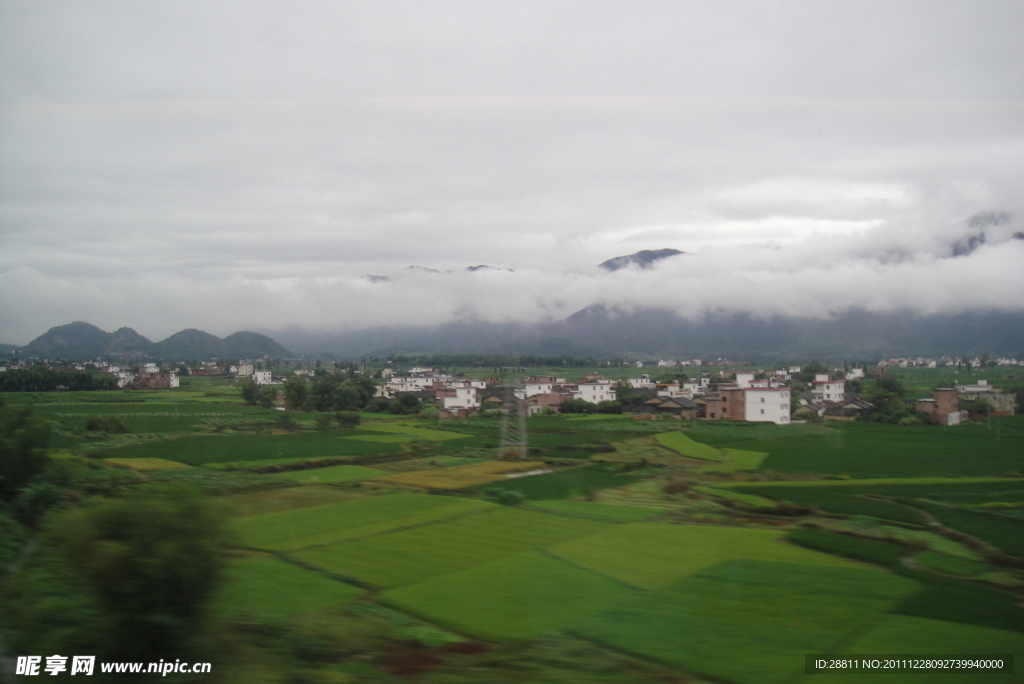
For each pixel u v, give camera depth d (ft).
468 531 87.97
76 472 112.16
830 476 143.74
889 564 72.74
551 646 47.47
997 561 75.51
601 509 106.73
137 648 38.17
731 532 88.84
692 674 42.96
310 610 54.19
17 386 295.48
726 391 278.46
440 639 48.70
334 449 189.16
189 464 155.74
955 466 152.66
